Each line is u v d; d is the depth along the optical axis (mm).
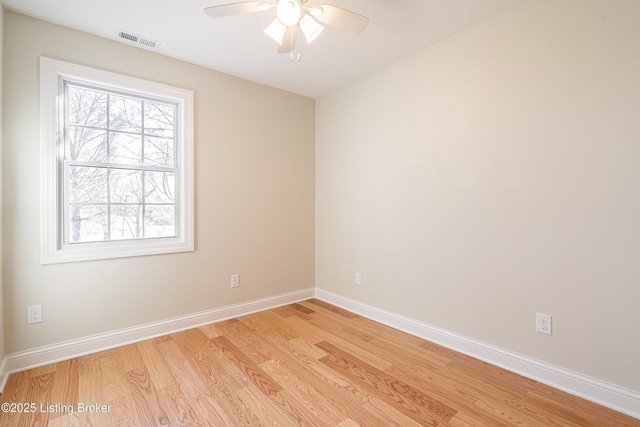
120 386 1837
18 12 1966
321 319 2951
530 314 1932
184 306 2680
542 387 1837
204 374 1972
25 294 2000
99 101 2336
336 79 3088
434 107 2424
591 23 1673
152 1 1876
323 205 3541
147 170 2543
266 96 3191
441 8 1971
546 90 1838
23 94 1986
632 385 1582
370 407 1665
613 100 1614
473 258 2203
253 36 2279
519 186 1962
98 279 2270
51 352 2086
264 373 1990
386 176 2816
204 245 2787
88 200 2285
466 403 1696
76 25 2117
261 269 3184
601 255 1665
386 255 2834
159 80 2520
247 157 3057
